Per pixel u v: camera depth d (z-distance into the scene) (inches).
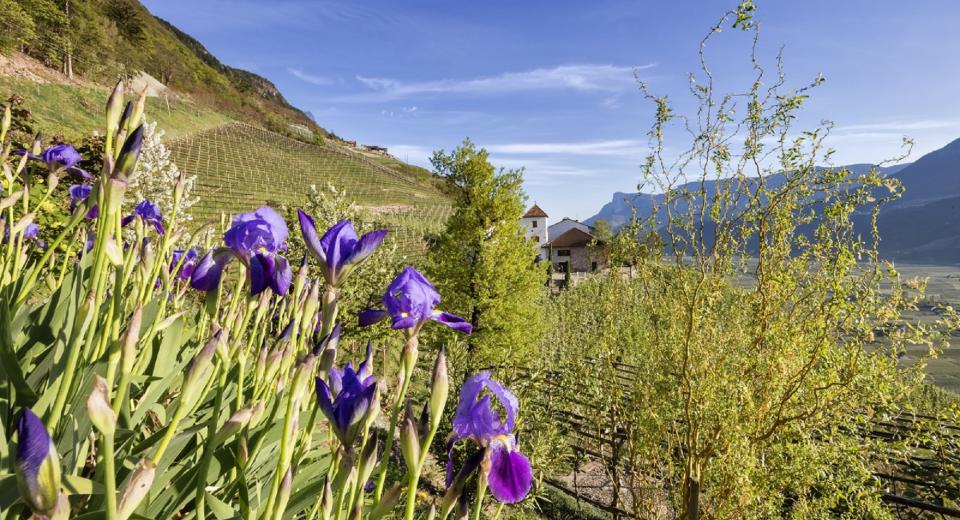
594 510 319.9
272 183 1971.0
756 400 183.9
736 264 190.1
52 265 119.4
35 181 189.5
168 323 71.7
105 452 35.6
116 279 63.7
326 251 65.1
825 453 164.7
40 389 69.7
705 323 186.1
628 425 227.6
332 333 59.9
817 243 163.2
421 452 51.1
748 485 167.3
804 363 167.3
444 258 562.3
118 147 53.6
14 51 1523.1
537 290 573.0
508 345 514.3
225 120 2979.8
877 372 152.6
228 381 88.4
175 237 83.8
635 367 236.2
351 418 50.2
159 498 61.1
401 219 1834.4
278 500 49.2
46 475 31.1
